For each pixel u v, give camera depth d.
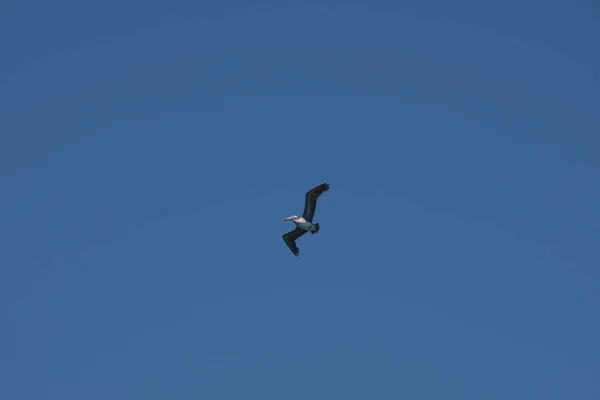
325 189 81.81
